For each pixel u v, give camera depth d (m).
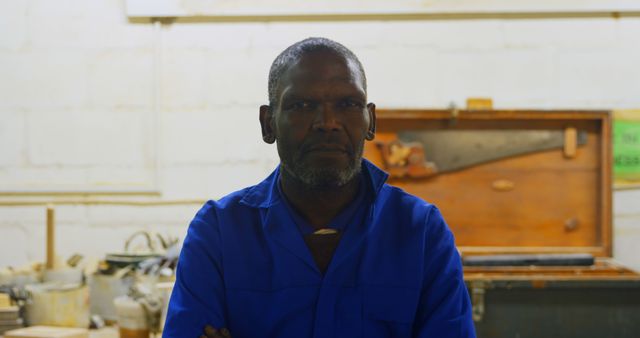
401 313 1.17
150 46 3.12
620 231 3.13
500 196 3.13
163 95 3.13
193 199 3.14
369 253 1.19
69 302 2.52
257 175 3.14
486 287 2.48
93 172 3.14
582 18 3.11
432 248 1.22
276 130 1.15
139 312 2.34
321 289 1.17
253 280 1.19
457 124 3.11
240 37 3.12
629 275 2.72
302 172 1.12
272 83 1.17
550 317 2.48
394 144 3.08
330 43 1.15
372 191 1.23
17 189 3.13
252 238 1.21
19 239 3.15
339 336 1.16
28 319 2.52
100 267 2.82
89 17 3.12
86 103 3.14
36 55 3.13
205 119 3.14
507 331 2.48
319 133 1.10
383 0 3.08
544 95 3.12
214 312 1.18
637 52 3.11
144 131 3.14
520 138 3.12
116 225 3.14
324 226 1.21
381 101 3.12
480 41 3.12
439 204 3.12
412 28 3.12
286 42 3.12
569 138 3.11
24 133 3.14
